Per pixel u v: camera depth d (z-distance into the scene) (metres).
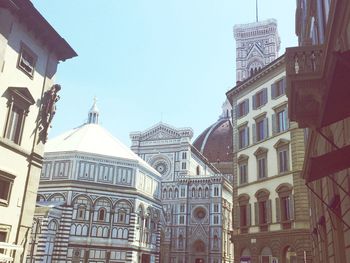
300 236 35.38
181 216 100.75
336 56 7.86
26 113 26.39
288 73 15.48
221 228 97.62
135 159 68.94
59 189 62.59
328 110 10.14
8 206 24.33
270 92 44.03
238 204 46.31
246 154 46.56
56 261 57.28
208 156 152.75
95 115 85.94
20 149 25.50
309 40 25.78
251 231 43.00
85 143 69.25
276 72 43.38
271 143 42.19
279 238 38.25
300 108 15.98
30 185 26.50
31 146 27.08
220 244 96.38
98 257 60.66
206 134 164.75
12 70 25.11
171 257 97.75
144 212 68.62
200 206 101.00
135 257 63.91
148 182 72.75
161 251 98.38
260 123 45.34
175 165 105.75
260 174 43.28
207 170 125.12
